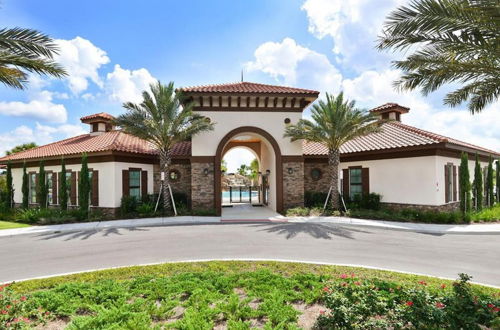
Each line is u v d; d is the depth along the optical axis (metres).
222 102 17.61
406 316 3.95
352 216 15.24
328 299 4.22
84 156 15.90
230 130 17.56
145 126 15.61
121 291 5.36
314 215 15.79
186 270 6.92
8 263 7.89
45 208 16.69
